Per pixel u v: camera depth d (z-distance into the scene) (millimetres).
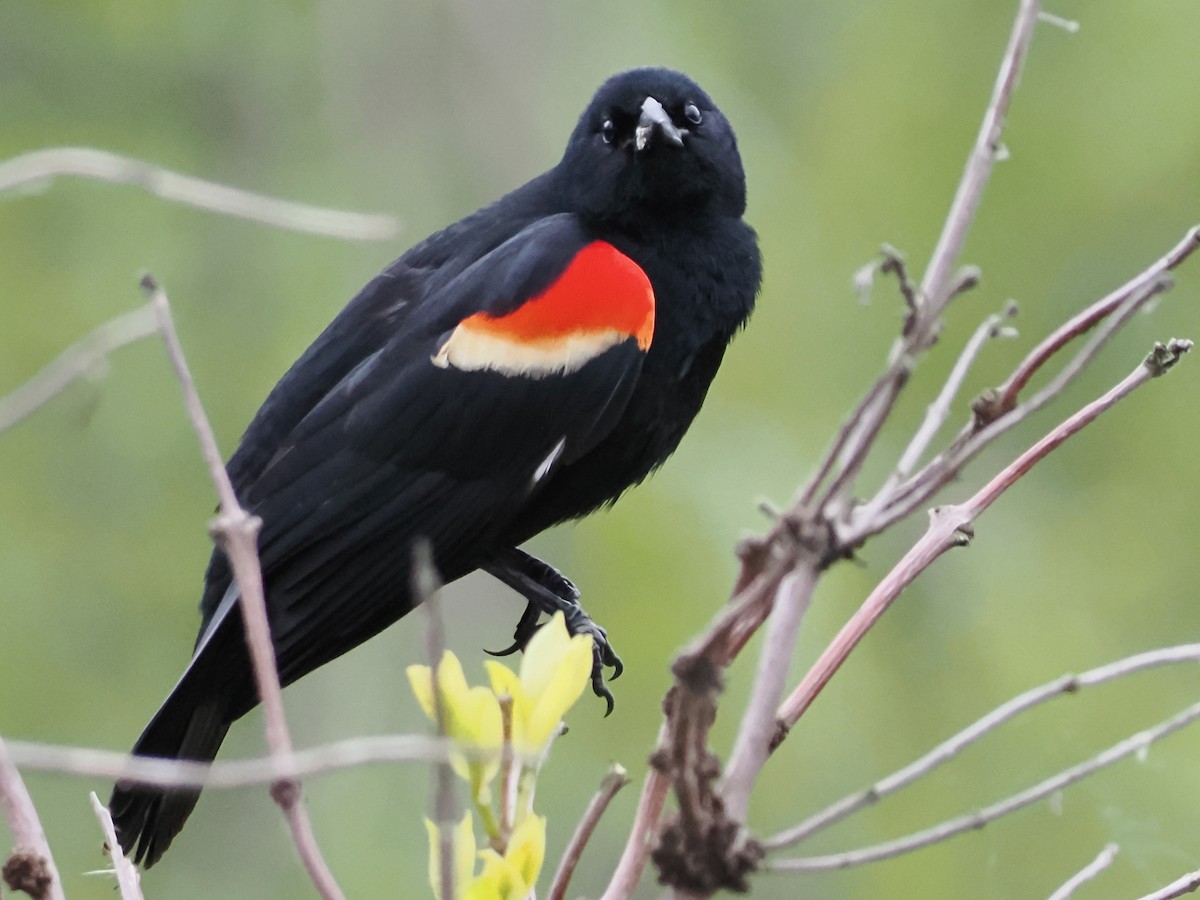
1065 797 11047
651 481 12648
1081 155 13156
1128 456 13078
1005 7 13406
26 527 13203
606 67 14312
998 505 12953
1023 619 12516
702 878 3127
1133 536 12844
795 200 13570
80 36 14367
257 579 3418
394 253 14266
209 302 13781
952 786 11977
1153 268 4195
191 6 14336
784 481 12609
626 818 12188
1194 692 12086
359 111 14664
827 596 12516
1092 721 11930
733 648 3309
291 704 13430
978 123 13180
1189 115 12992
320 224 3959
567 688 4336
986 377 12875
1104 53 13258
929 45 13492
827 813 3459
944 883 11586
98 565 13234
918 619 12656
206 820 12906
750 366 13102
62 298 13508
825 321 13219
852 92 13609
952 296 3365
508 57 14664
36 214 13625
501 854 4273
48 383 3701
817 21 14109
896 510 3186
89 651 13094
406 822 12016
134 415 13359
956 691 12383
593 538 12742
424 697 4289
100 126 14406
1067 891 4430
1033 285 13055
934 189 13141
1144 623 12547
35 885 3576
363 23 14656
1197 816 10609
